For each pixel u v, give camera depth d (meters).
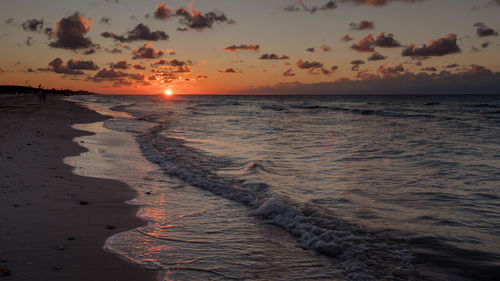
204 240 5.15
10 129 17.41
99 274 3.90
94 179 8.59
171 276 3.98
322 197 7.40
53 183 7.75
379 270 4.22
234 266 4.31
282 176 9.41
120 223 5.68
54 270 3.88
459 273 4.13
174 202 7.09
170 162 11.11
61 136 16.30
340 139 17.92
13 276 3.66
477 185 8.56
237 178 9.07
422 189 8.13
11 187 7.11
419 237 5.24
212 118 33.47
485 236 5.29
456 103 78.06
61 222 5.42
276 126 25.42
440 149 14.62
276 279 4.01
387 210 6.55
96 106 58.31
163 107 60.19
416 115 37.34
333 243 4.98
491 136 19.45
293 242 5.15
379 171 10.17
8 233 4.81
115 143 15.34
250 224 5.90
